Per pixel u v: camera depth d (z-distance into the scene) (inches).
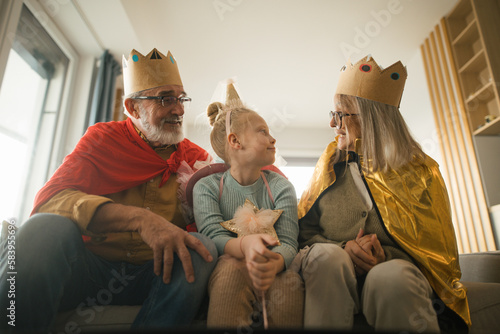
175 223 35.3
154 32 103.7
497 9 98.5
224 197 30.6
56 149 83.7
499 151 99.8
